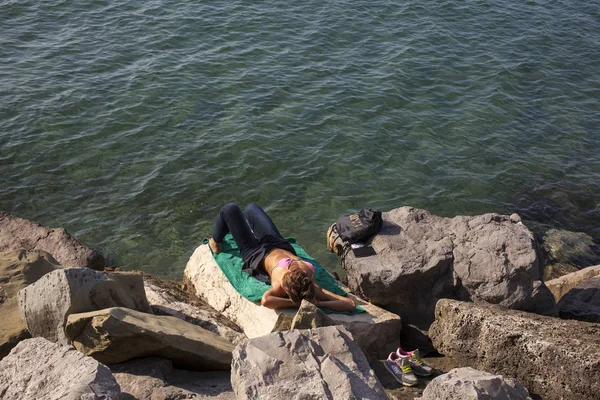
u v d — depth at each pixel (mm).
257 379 4840
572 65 18641
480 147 14469
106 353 5656
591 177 13766
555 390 6461
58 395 4520
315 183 12977
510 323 6969
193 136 14250
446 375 5445
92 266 9539
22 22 19625
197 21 19766
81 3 21094
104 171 13109
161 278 10531
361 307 7801
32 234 9867
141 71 16859
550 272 11125
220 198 12500
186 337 5938
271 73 16953
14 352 5250
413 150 14172
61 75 16578
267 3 21234
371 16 20656
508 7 22266
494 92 16750
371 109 15539
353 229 8438
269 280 7750
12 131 14172
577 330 6781
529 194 13141
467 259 7996
